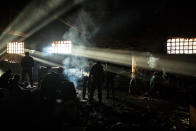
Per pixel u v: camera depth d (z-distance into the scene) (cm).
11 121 505
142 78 1162
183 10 1139
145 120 674
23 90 748
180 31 1134
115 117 702
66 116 560
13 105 564
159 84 1075
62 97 669
